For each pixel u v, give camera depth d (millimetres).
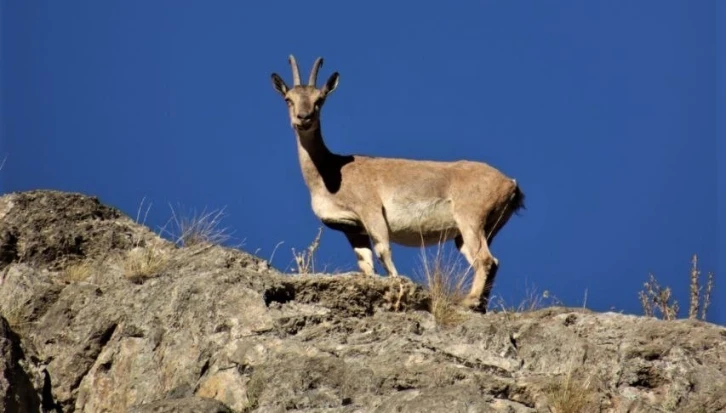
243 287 43750
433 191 56969
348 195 56969
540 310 47719
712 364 42062
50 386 44344
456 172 57500
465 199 56906
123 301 46688
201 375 41250
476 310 51281
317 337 41875
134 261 50844
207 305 43406
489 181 57156
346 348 40344
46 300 49031
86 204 55906
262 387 38906
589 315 46531
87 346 45375
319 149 57562
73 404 44469
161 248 52812
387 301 45969
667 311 51594
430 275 48594
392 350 39906
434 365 38469
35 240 53500
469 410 35156
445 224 57406
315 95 57156
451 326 45500
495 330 42094
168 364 42625
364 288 45688
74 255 53531
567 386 37688
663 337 43594
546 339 41844
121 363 44125
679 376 40281
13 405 40031
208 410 37219
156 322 44500
